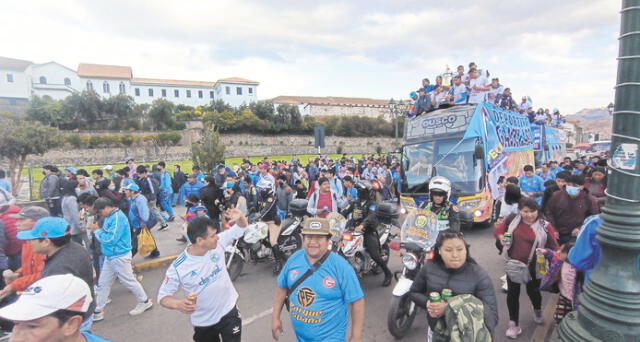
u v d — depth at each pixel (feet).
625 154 7.12
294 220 20.99
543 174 33.37
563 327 8.03
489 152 29.14
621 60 7.19
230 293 9.79
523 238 12.17
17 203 33.91
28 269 11.69
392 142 223.30
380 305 15.60
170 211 35.35
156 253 22.48
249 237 18.44
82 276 9.71
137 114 165.78
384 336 12.93
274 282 18.71
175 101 242.58
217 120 179.01
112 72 230.68
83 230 20.95
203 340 9.53
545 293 16.75
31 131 53.01
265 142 192.44
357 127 219.00
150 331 13.79
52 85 202.18
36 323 4.86
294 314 7.96
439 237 8.45
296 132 203.51
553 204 16.70
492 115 31.32
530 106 49.19
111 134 153.38
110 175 36.04
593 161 43.19
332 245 15.88
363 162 68.90
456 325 6.98
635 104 6.99
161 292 8.75
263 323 14.21
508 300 12.51
